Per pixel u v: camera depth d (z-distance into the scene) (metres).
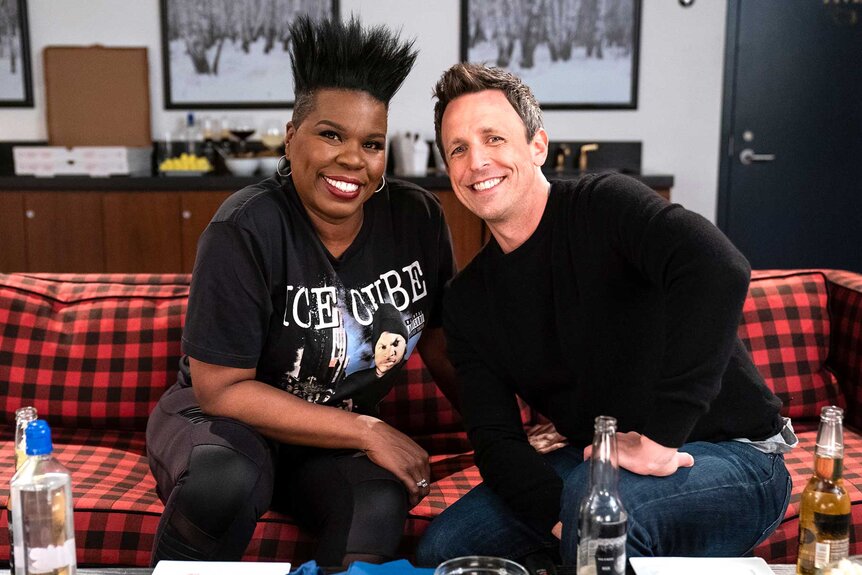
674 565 1.35
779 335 2.41
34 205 4.43
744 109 5.11
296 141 1.73
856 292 2.42
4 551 1.84
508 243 1.71
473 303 1.77
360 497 1.68
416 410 2.30
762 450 1.67
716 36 5.05
